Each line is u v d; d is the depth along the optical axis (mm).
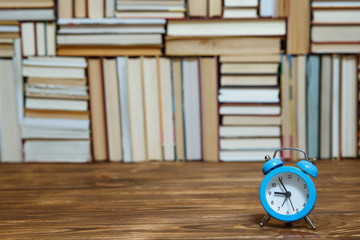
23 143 1420
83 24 1374
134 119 1411
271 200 1094
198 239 1070
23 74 1397
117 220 1124
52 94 1401
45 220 1128
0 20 1378
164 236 1078
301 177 1081
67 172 1351
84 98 1402
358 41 1366
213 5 1367
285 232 1085
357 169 1339
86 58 1390
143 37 1378
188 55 1384
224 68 1384
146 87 1401
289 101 1392
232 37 1372
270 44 1375
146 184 1271
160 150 1420
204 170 1352
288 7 1362
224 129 1403
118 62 1393
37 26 1381
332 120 1396
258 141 1402
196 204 1175
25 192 1238
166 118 1410
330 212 1140
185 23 1371
